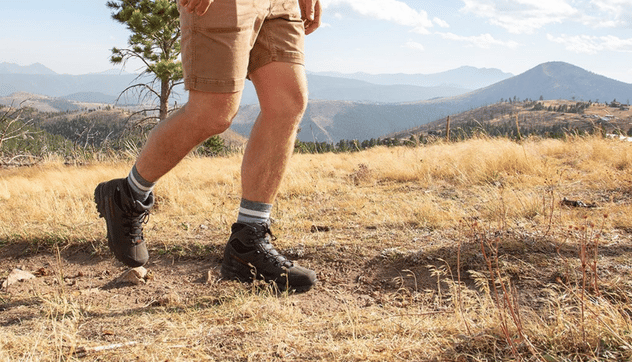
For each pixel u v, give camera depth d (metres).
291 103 2.01
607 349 1.34
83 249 3.43
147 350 1.54
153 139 1.91
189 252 3.18
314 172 7.77
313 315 1.94
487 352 1.42
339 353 1.46
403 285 2.40
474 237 2.82
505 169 5.80
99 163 10.94
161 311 2.10
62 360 1.47
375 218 3.84
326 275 2.62
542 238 2.73
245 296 2.14
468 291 2.00
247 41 1.82
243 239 2.21
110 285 2.72
